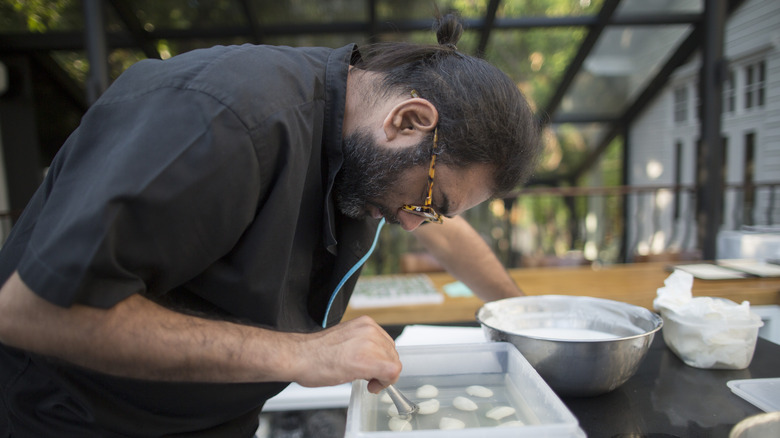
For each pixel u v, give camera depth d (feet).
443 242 3.71
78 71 14.79
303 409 5.59
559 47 16.10
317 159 2.41
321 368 2.01
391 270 16.60
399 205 2.56
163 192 1.71
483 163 2.38
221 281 2.19
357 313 5.66
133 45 14.05
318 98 2.35
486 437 1.68
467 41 15.34
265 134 1.96
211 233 1.90
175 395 2.28
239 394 2.40
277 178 2.11
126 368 1.83
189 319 1.98
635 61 17.87
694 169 17.35
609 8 14.07
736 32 15.56
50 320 1.68
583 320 3.18
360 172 2.48
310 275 2.84
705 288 5.73
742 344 2.72
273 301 2.31
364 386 2.27
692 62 16.58
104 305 1.68
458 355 2.57
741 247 8.09
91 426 2.23
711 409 2.32
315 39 14.82
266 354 1.99
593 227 23.07
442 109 2.32
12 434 2.41
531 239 22.03
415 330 3.98
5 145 14.55
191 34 13.97
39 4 12.37
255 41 14.51
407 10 13.88
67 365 2.02
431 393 2.39
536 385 2.11
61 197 1.79
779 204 14.33
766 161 14.89
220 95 1.88
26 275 1.64
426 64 2.49
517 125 2.40
